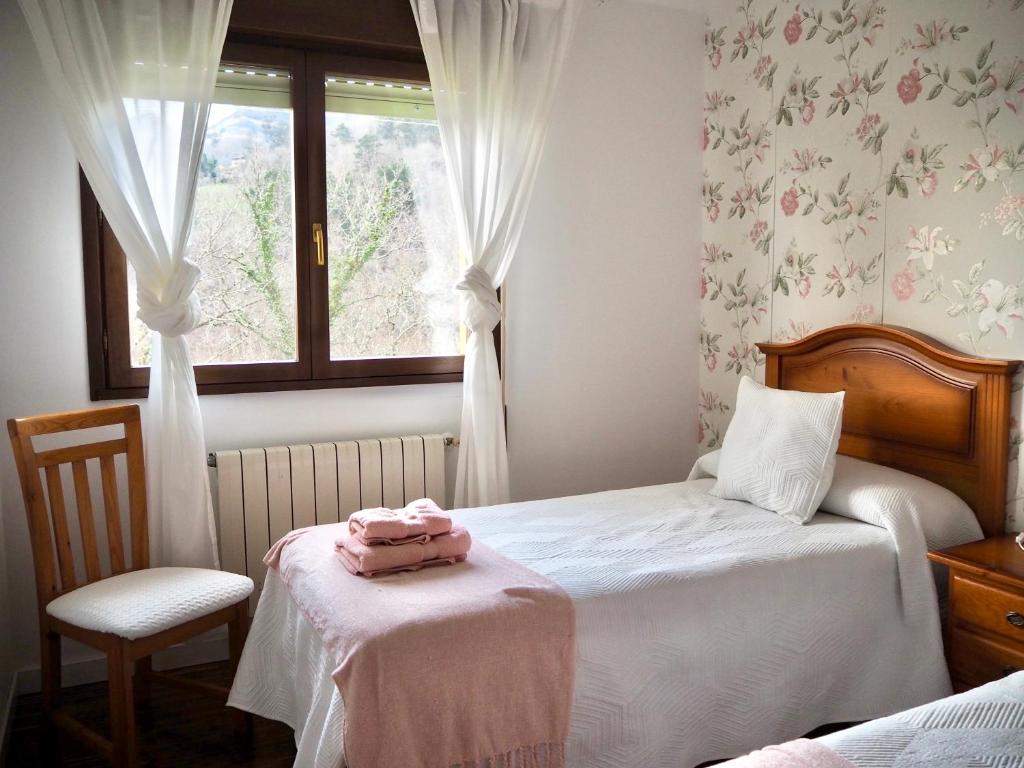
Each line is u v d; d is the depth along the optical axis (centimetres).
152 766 238
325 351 320
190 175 273
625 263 368
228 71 299
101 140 263
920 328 285
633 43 359
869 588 240
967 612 233
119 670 217
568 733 194
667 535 253
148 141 271
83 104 258
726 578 222
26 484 237
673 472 389
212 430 302
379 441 317
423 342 340
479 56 311
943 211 275
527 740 189
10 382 274
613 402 372
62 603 232
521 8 318
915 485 264
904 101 286
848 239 310
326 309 318
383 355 333
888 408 293
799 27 325
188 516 279
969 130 265
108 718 265
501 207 322
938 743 137
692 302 385
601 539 249
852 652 237
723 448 306
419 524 221
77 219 278
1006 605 221
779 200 340
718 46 367
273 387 310
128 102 269
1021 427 256
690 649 213
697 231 382
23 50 266
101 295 285
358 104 320
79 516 254
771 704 224
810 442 271
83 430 286
